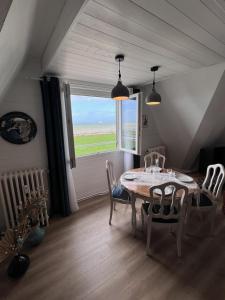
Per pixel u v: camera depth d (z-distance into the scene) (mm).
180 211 1805
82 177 3188
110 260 1852
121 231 2328
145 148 3770
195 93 2635
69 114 2543
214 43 1626
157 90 3133
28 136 2375
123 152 3758
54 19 1448
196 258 1857
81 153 3225
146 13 1154
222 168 2156
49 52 1867
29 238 2053
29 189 2246
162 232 2275
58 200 2715
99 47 1646
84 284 1588
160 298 1452
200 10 1148
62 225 2479
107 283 1593
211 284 1562
